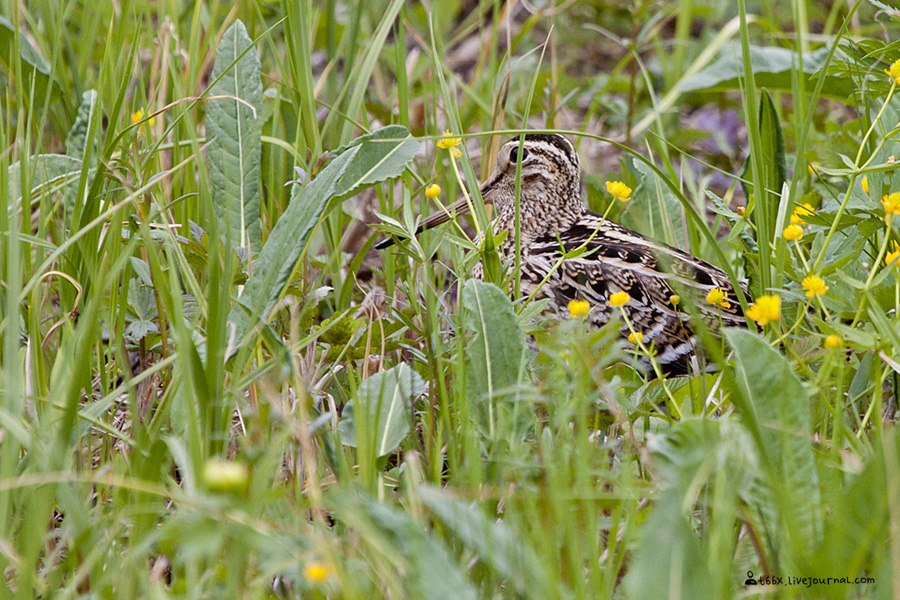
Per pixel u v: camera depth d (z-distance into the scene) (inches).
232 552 219.9
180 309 263.9
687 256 421.7
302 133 419.5
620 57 650.8
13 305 259.4
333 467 285.0
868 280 307.1
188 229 370.3
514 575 217.8
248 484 237.3
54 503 277.0
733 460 238.4
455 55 627.8
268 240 317.4
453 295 437.1
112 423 312.0
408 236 350.9
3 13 438.0
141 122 354.3
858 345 298.4
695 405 319.9
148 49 527.5
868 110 395.2
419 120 530.9
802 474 249.0
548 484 243.6
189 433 248.4
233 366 302.0
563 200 459.2
